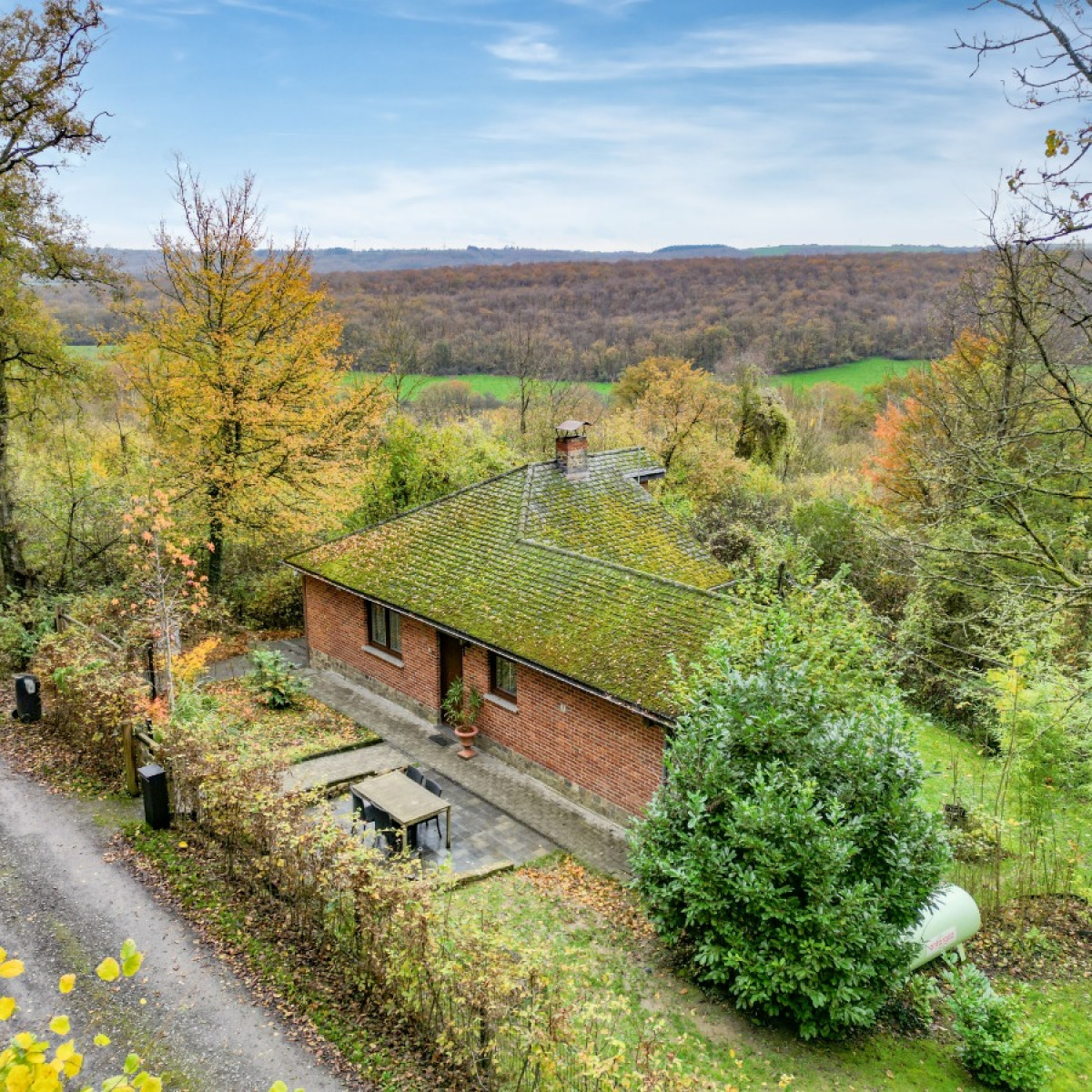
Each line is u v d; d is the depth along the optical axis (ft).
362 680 60.90
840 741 28.84
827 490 105.50
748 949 26.84
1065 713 36.91
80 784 38.78
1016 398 50.96
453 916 32.19
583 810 44.75
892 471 71.72
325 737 51.49
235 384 61.62
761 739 29.48
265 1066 23.27
